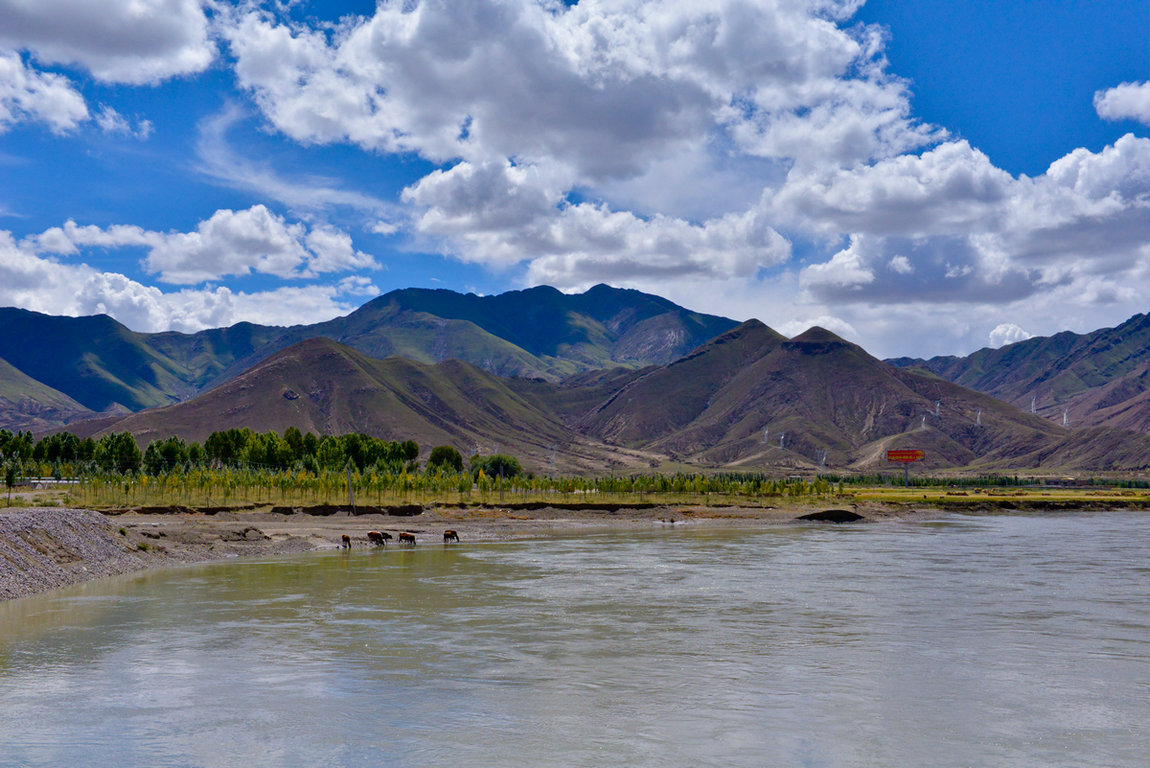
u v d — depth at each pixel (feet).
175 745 82.64
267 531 327.26
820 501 599.57
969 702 98.07
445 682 106.11
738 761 78.64
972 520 517.96
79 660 116.47
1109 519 529.45
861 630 141.28
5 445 611.06
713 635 136.77
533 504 486.79
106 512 350.64
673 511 504.43
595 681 106.83
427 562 248.93
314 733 86.38
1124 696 100.89
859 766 77.66
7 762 77.77
